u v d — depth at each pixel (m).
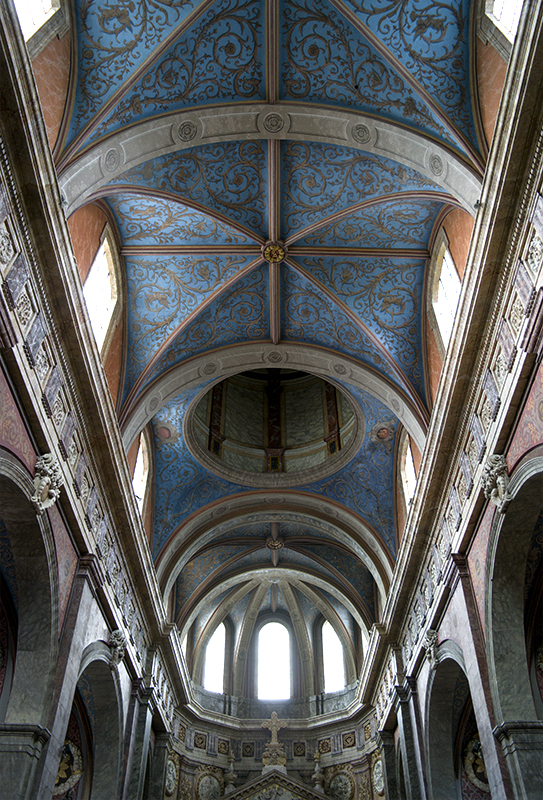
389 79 12.31
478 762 15.91
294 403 24.05
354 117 12.83
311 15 12.04
